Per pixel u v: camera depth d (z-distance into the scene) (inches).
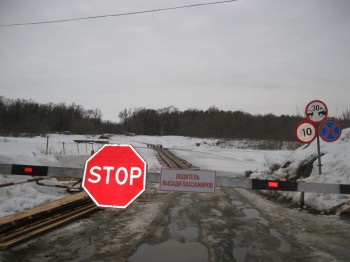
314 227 278.7
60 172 161.6
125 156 136.5
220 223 289.6
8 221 235.6
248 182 159.0
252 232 260.4
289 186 159.6
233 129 5152.6
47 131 4121.6
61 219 275.3
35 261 188.1
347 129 613.6
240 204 388.2
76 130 5054.1
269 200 422.6
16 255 195.6
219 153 2033.7
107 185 136.4
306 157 553.0
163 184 152.8
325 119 434.0
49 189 407.2
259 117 5221.5
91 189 137.3
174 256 201.6
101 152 137.9
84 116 6008.9
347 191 159.6
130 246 218.7
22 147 1428.4
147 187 506.6
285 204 392.8
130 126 6107.3
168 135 5930.1
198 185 152.0
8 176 392.8
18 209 296.5
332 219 307.3
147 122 6087.6
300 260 199.5
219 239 239.3
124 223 279.6
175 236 244.7
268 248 220.8
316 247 224.1
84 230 254.1
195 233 254.4
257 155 1852.9
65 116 5108.3
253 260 197.9
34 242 220.2
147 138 4827.8
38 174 161.6
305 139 443.5
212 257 201.5
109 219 292.0
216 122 5423.2
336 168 439.2
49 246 214.2
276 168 683.4
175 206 364.5
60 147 1630.2
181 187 152.3
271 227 277.6
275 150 2669.8
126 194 135.0
